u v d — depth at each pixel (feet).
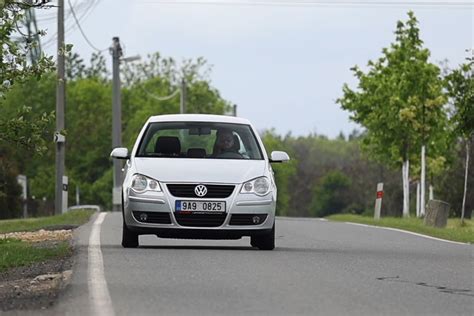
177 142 134.51
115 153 136.56
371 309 78.23
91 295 83.15
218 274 98.27
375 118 343.87
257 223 128.67
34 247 131.64
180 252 120.47
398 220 246.88
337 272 102.12
